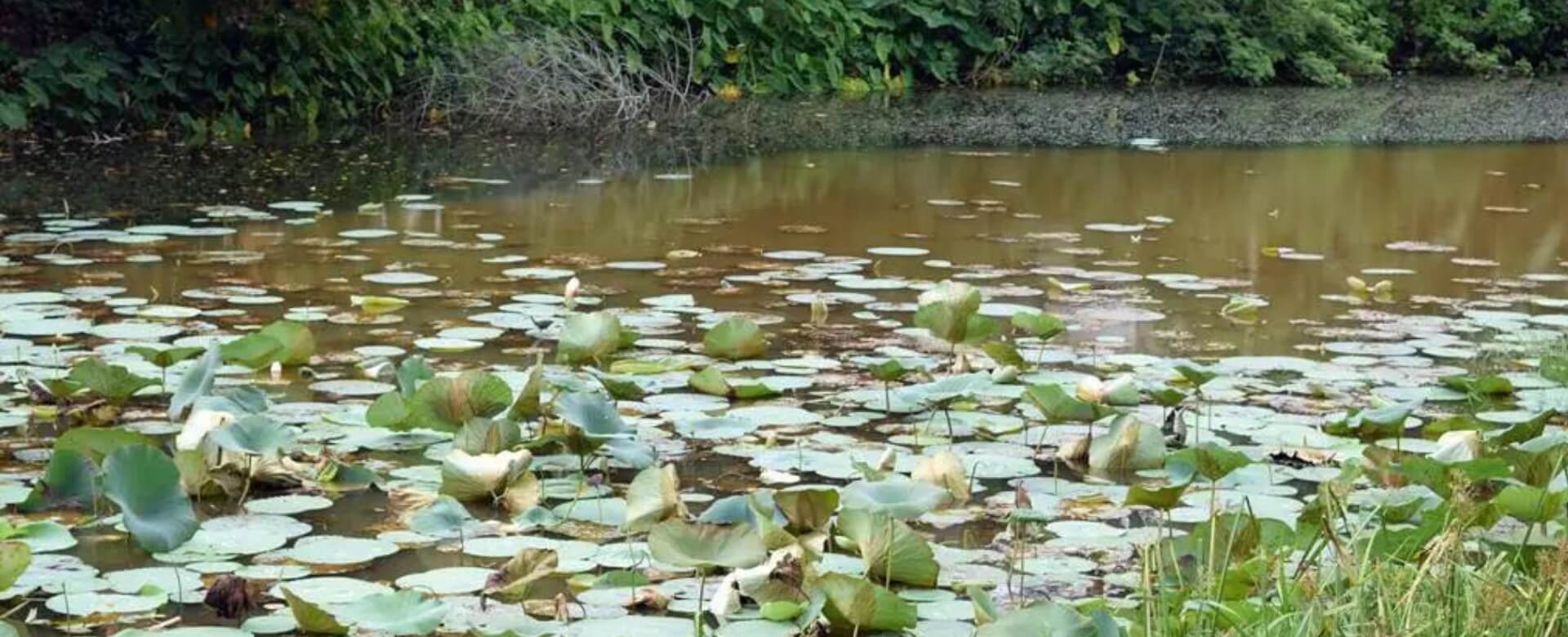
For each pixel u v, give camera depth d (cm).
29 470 387
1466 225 818
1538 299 630
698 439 423
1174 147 1121
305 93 1146
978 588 299
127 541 343
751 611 307
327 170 925
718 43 1432
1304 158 1074
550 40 1262
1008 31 1633
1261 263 702
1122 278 656
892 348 525
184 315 544
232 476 377
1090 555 343
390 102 1204
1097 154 1076
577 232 740
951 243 736
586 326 493
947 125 1227
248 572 325
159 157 962
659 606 311
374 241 704
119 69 1066
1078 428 439
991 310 582
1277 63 1711
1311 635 273
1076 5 1670
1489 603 274
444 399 411
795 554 312
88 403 441
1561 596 271
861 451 413
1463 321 585
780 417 440
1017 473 399
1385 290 631
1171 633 284
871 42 1548
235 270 631
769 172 955
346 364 488
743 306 586
